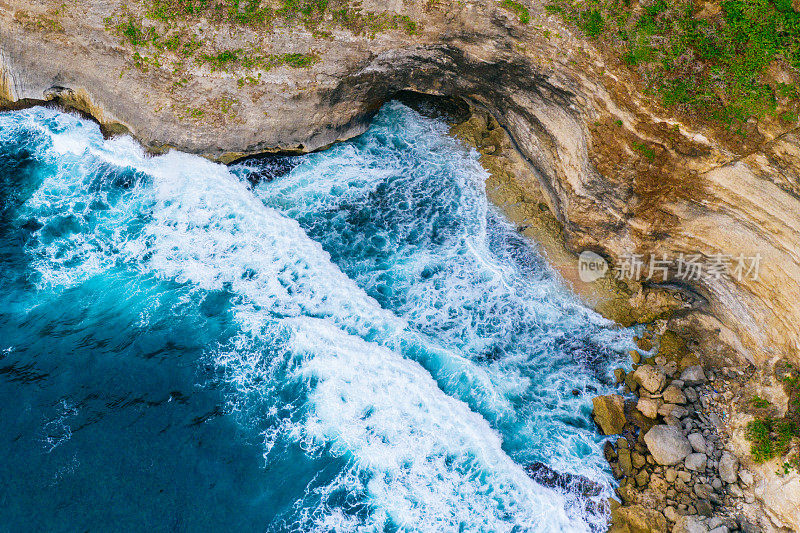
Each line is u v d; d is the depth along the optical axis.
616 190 18.02
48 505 14.51
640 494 15.84
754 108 15.70
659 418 17.19
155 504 14.80
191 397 16.58
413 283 19.53
